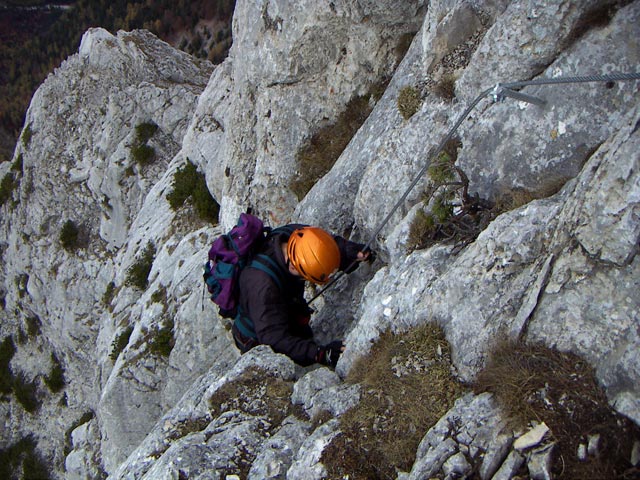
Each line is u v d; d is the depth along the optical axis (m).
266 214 9.73
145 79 22.66
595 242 4.05
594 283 4.04
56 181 22.39
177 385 10.88
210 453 5.07
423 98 6.50
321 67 8.80
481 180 5.52
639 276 3.86
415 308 5.06
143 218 16.22
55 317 21.28
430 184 5.99
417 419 4.38
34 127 23.84
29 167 23.39
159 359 11.38
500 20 5.42
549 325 4.09
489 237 4.82
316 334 7.50
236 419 5.48
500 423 3.90
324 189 7.79
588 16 4.82
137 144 21.05
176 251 13.06
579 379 3.82
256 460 4.89
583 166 4.80
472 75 5.69
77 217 21.88
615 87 4.65
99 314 20.39
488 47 5.50
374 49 8.43
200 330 10.68
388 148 6.63
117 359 12.26
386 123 7.18
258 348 6.19
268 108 9.41
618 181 3.96
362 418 4.59
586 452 3.58
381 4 8.02
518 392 3.91
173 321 11.61
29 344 22.84
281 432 5.09
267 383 5.72
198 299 10.90
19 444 21.19
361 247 6.67
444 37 6.29
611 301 3.91
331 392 5.06
